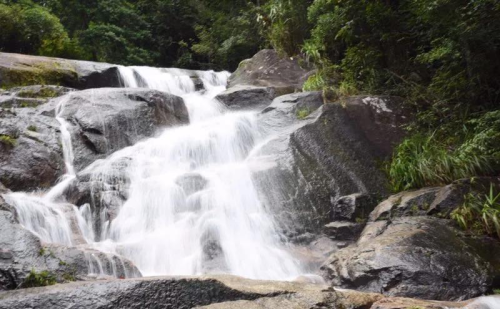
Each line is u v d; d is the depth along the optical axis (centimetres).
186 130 1023
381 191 876
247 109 1202
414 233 630
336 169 890
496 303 491
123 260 563
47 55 1553
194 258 666
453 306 473
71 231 674
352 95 1091
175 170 879
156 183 782
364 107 1024
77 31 1977
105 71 1270
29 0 1859
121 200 754
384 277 561
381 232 697
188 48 2395
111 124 950
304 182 842
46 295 396
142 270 639
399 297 499
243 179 823
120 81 1309
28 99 962
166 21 2361
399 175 879
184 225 717
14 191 760
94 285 410
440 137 943
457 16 857
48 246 530
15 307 384
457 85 977
